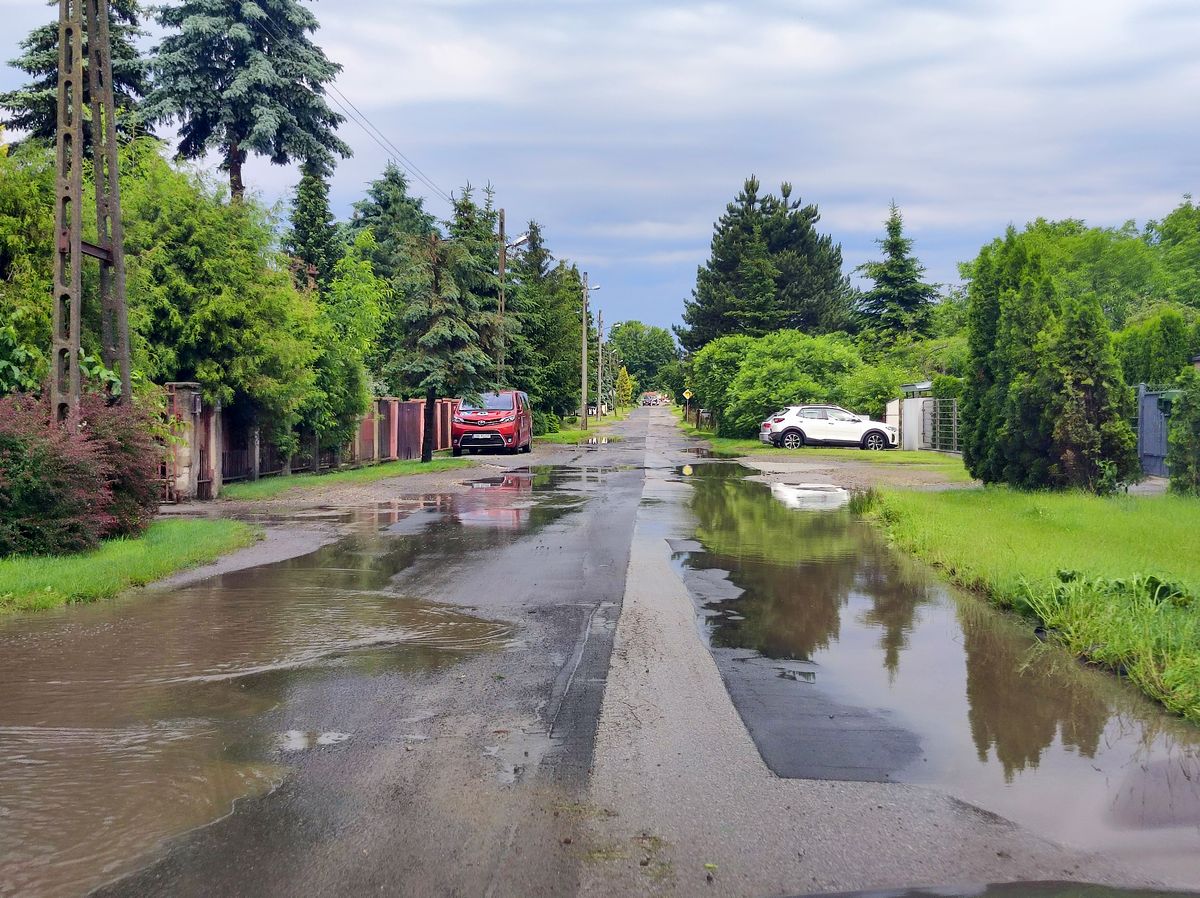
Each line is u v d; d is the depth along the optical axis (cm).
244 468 1998
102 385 1192
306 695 547
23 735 477
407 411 3019
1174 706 529
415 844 361
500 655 640
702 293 6378
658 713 524
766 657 642
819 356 4028
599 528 1300
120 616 749
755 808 399
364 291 2439
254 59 3038
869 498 1565
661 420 9025
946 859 357
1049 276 1611
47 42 2786
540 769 439
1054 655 648
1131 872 349
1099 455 1455
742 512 1502
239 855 350
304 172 3500
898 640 689
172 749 458
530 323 4806
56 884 328
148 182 1717
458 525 1336
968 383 1717
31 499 971
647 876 340
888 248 5600
